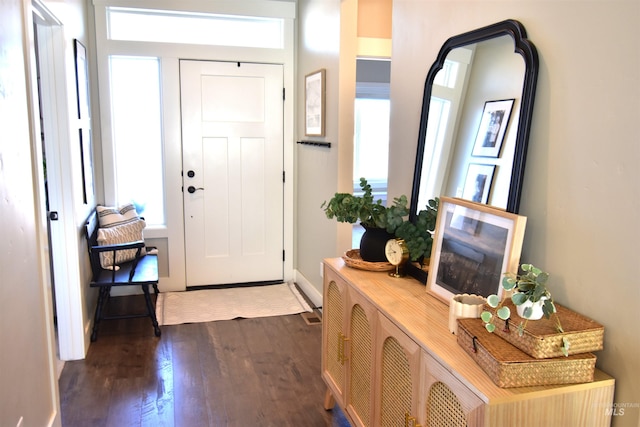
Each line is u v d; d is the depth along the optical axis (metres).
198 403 2.62
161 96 4.19
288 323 3.73
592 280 1.39
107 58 4.02
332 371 2.44
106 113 4.07
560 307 1.46
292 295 4.34
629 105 1.26
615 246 1.32
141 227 3.84
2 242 1.65
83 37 3.64
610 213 1.33
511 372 1.25
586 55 1.38
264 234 4.62
